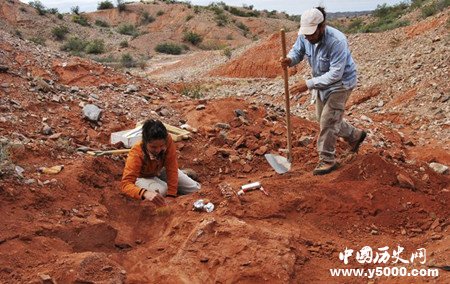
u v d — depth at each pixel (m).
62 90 8.04
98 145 6.54
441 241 4.92
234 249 4.40
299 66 21.23
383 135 9.62
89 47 43.50
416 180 5.95
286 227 5.01
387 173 5.84
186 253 4.40
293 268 4.34
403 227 5.27
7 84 7.44
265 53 26.44
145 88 9.44
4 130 6.16
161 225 5.10
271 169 6.50
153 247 4.66
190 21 59.66
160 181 5.41
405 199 5.54
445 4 24.34
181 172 5.72
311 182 5.73
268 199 5.37
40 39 47.94
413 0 32.34
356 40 19.77
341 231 5.14
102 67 9.88
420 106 12.10
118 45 48.50
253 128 7.42
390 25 27.17
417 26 18.34
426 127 10.91
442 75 13.20
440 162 8.36
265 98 16.98
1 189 4.77
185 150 6.75
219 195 5.41
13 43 9.68
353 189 5.60
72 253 4.26
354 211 5.34
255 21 63.44
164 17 64.38
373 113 12.58
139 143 5.05
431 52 15.03
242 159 6.64
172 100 8.84
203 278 4.20
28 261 4.07
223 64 27.88
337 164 6.11
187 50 49.12
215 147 6.84
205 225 4.59
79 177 5.45
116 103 8.02
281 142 7.10
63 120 6.96
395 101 12.98
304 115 13.12
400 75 14.25
